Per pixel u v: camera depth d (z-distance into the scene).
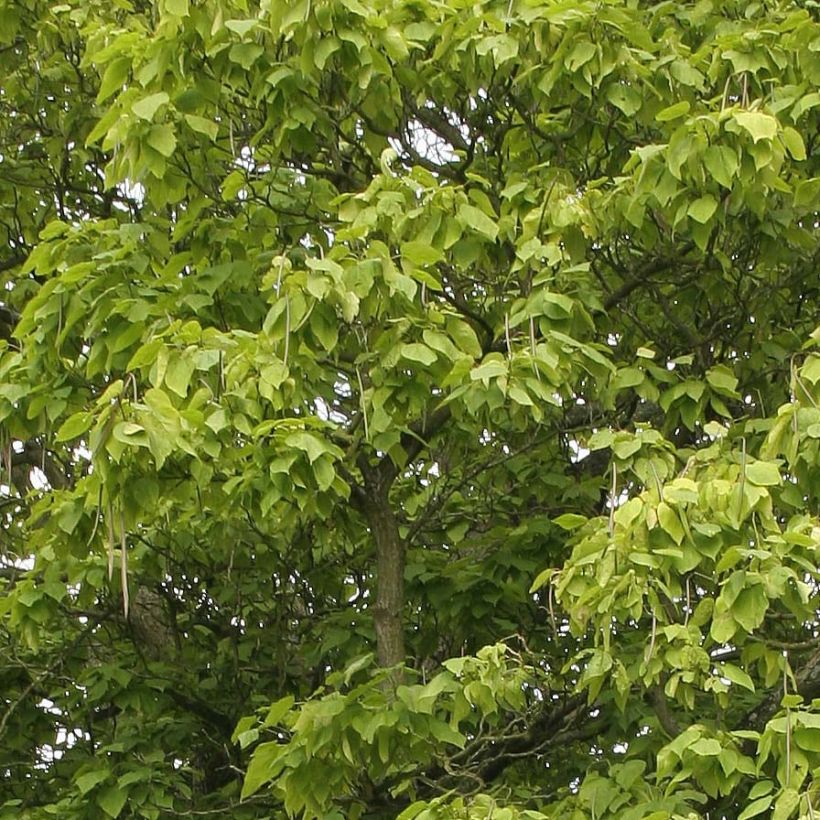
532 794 9.88
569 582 8.31
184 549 11.63
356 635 11.63
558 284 9.56
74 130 12.78
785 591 8.02
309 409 9.55
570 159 10.84
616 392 9.76
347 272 8.73
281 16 9.19
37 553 10.76
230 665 12.23
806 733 7.60
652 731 10.12
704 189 9.09
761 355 10.74
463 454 11.59
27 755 12.34
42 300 9.40
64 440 8.05
